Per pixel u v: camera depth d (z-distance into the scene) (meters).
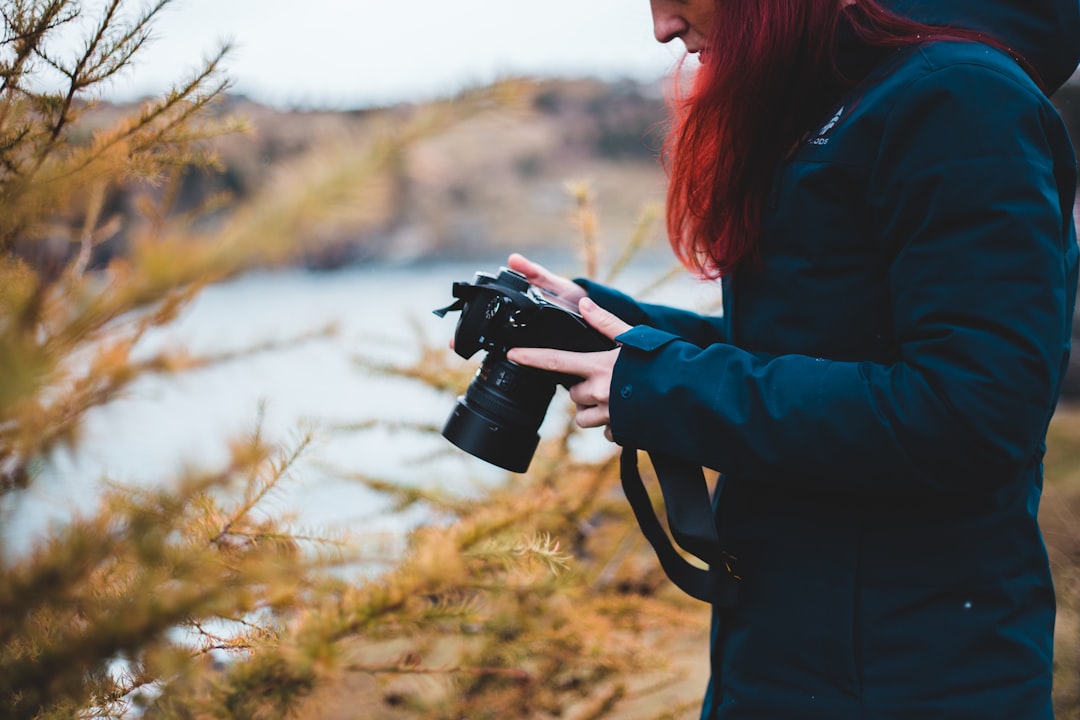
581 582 1.71
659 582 1.98
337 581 0.78
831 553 0.84
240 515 0.76
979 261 0.72
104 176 0.68
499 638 1.42
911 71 0.78
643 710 1.81
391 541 0.77
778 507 0.88
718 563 0.89
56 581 0.53
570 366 0.92
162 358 0.60
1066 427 2.49
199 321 0.98
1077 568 2.12
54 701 0.59
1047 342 0.71
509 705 1.58
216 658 0.80
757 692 0.88
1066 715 1.85
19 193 0.59
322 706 0.80
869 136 0.80
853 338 0.84
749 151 0.88
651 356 0.87
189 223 0.69
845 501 0.84
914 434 0.74
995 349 0.71
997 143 0.73
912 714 0.81
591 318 0.94
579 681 1.71
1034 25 0.83
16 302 0.49
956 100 0.74
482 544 0.81
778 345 0.89
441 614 0.74
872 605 0.83
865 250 0.83
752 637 0.89
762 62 0.84
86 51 0.74
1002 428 0.71
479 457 1.00
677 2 0.91
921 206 0.76
